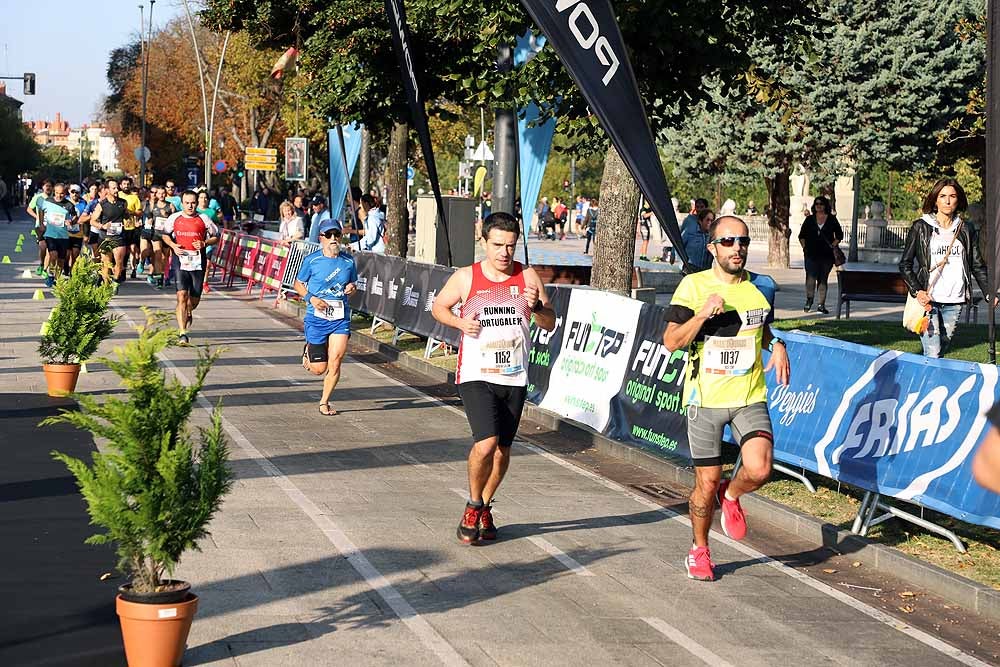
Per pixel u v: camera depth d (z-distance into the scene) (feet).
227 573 22.58
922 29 123.44
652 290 68.64
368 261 68.33
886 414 27.43
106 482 16.97
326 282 40.55
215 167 192.65
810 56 50.21
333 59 67.46
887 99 123.24
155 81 254.47
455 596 21.88
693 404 23.67
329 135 86.99
